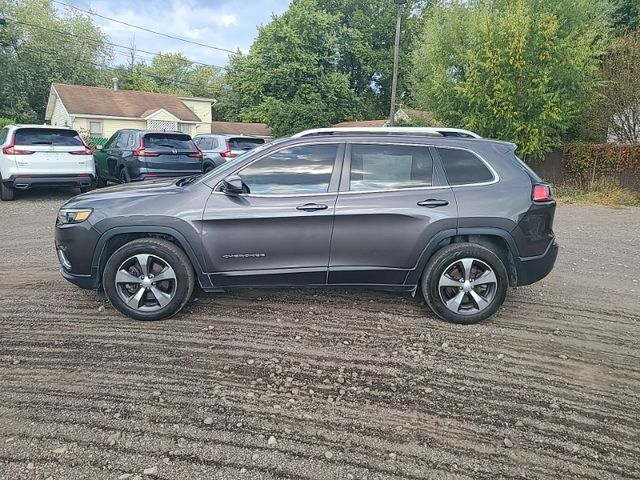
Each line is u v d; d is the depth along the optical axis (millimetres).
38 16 40500
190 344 3877
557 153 16031
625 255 7340
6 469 2443
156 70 61125
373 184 4289
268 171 4285
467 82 14859
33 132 11086
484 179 4371
